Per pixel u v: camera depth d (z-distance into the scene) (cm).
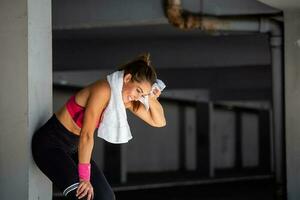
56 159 1062
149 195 4431
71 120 1068
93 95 1034
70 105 1069
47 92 1273
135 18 2428
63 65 3847
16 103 1207
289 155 2377
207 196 4400
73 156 1120
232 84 4847
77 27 2527
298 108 2367
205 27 2384
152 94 1109
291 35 2362
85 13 2473
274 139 2452
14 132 1202
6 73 1217
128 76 1038
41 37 1259
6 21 1223
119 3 2441
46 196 1252
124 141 1047
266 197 4303
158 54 3791
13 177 1194
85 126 1028
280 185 2439
